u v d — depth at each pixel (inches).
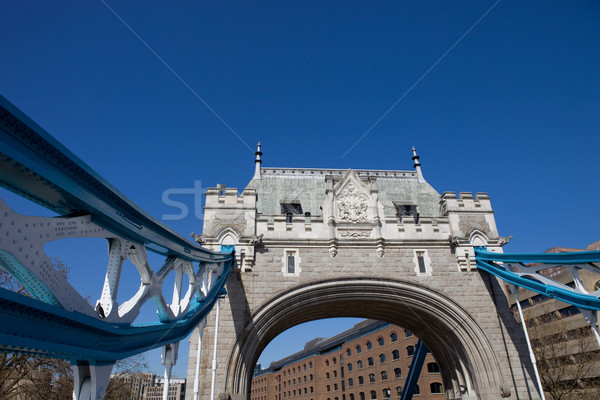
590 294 662.5
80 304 284.0
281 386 4566.9
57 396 1089.4
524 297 1982.0
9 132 210.7
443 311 946.1
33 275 235.5
